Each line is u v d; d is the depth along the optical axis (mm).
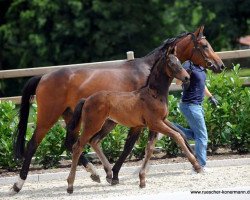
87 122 12156
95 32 33469
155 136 12484
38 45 33250
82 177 14359
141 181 12297
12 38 33906
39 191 12875
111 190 12383
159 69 12148
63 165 15453
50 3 32969
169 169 14398
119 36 33438
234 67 15750
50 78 13156
